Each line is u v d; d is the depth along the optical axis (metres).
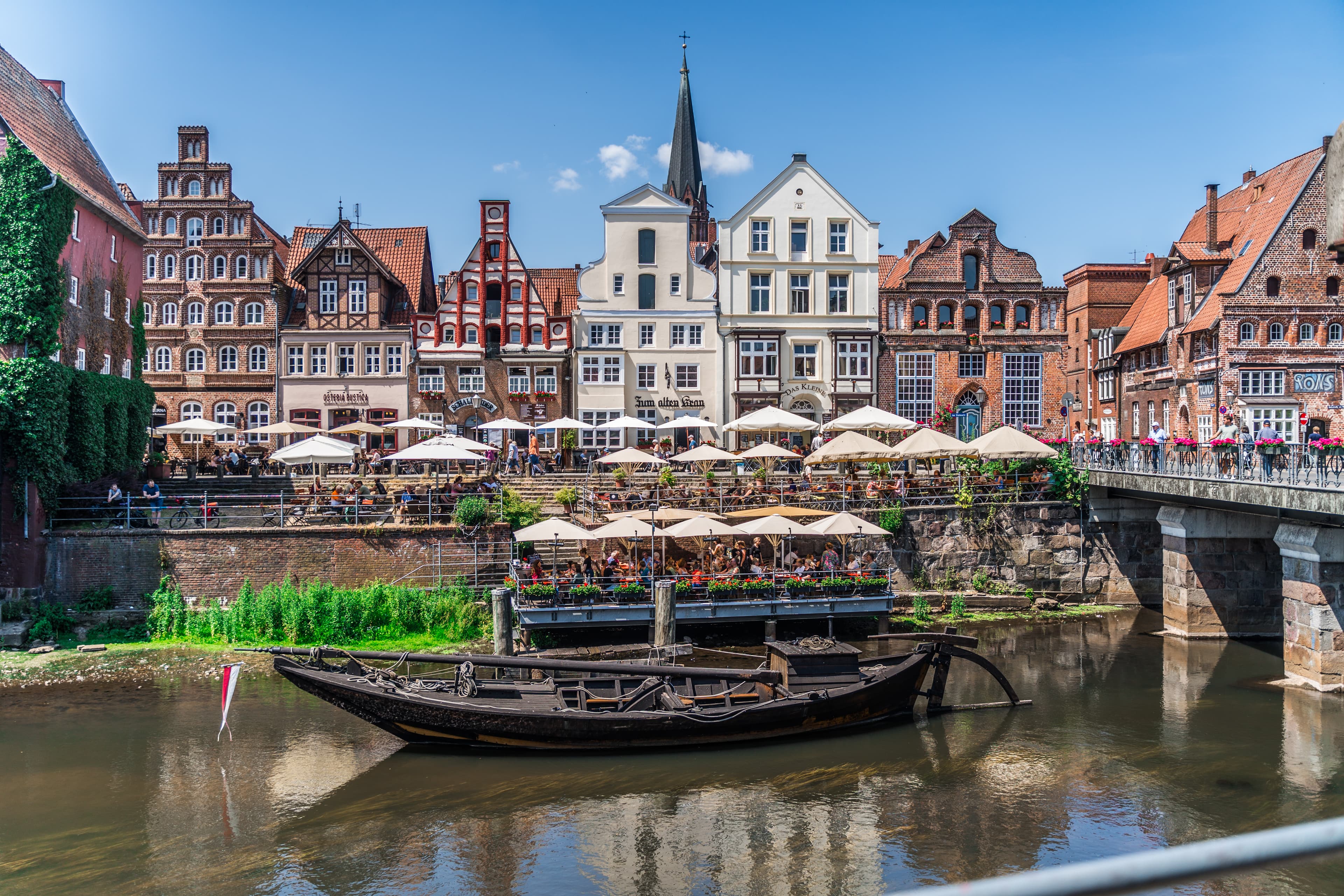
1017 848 17.97
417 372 52.84
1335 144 10.54
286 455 35.59
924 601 37.72
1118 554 40.06
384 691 22.14
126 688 27.31
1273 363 47.12
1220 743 23.12
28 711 25.41
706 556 35.81
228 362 52.91
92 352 39.12
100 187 41.84
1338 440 25.81
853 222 54.47
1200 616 34.12
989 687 28.03
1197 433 49.78
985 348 54.44
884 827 18.86
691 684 23.89
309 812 19.48
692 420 43.78
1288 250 47.19
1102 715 25.33
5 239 33.62
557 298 56.25
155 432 45.97
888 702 24.59
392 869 17.30
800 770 21.66
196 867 17.28
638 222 53.69
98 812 19.47
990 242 54.47
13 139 34.03
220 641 32.00
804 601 32.25
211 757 22.28
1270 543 34.22
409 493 36.78
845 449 37.50
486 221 53.12
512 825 19.00
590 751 22.59
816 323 54.31
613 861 17.59
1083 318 63.84
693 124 84.88
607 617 31.11
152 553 33.50
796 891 16.52
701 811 19.64
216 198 52.62
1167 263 53.25
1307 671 27.12
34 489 33.28
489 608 33.16
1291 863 1.99
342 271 52.94
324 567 34.41
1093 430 55.41
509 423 43.66
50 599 33.19
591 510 37.16
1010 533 39.59
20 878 16.88
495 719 21.98
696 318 53.66
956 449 37.47
